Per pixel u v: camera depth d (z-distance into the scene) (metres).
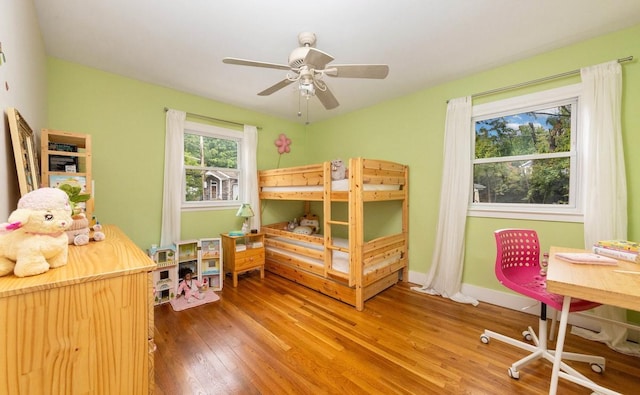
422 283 3.14
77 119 2.41
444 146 2.86
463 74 2.71
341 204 3.95
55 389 0.72
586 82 2.08
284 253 3.43
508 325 2.22
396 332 2.12
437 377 1.61
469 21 1.85
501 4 1.68
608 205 1.98
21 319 0.68
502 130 2.64
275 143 4.09
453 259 2.78
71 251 1.08
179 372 1.64
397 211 3.36
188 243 2.89
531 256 2.07
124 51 2.22
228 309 2.53
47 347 0.71
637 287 1.09
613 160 1.96
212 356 1.81
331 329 2.17
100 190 2.55
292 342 1.98
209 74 2.65
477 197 2.80
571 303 1.50
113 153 2.62
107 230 1.73
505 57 2.37
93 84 2.50
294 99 3.38
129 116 2.71
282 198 3.41
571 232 2.22
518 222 2.49
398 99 3.33
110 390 0.81
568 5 1.70
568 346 1.92
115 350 0.82
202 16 1.78
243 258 3.20
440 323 2.26
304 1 1.63
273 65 1.76
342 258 2.74
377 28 1.92
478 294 2.71
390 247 2.97
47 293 0.71
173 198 2.96
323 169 2.86
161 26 1.89
